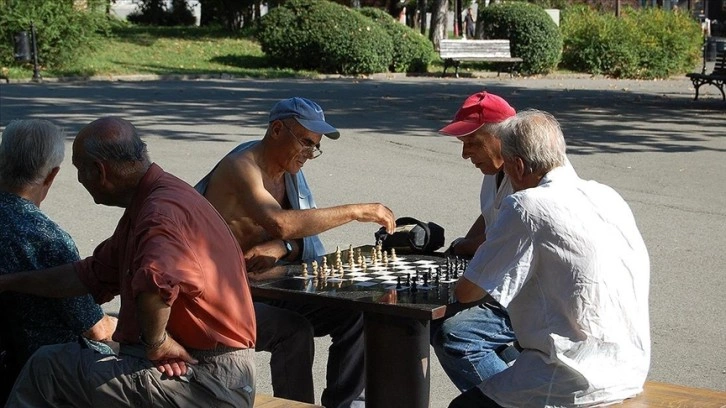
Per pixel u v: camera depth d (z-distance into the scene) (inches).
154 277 117.6
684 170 473.7
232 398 127.6
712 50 1268.5
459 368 165.9
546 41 1186.6
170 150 501.0
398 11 1599.4
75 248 145.9
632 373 138.4
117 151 127.6
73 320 142.6
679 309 257.3
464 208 378.3
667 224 357.4
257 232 178.2
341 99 808.3
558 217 135.3
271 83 979.9
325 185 420.2
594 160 501.4
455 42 1160.8
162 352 122.6
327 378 185.8
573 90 964.0
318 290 154.9
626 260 137.5
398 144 544.1
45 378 129.9
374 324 151.1
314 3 1146.0
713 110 771.4
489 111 174.1
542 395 137.2
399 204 384.2
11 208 141.1
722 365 218.1
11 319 142.9
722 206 391.5
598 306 134.6
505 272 136.3
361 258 178.7
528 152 141.3
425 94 872.3
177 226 122.2
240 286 128.6
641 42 1211.2
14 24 987.9
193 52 1195.9
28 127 142.4
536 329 137.8
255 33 1227.2
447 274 162.6
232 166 174.7
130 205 130.3
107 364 128.0
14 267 139.5
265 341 168.9
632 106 796.0
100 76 1008.9
